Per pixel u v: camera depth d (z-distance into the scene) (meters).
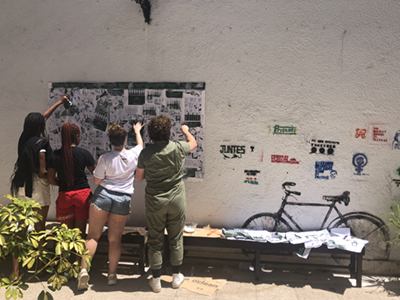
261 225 3.99
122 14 4.04
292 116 3.85
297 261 3.93
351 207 3.85
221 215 4.04
